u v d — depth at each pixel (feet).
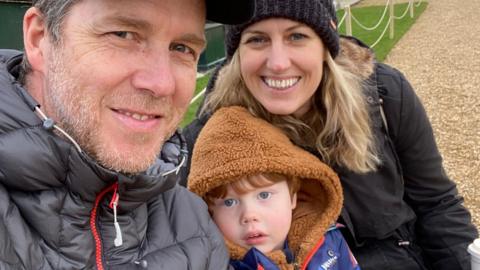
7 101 1.19
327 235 1.94
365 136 1.96
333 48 1.94
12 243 1.14
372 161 2.01
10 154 1.15
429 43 10.82
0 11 6.61
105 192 1.26
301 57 1.88
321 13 1.85
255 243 1.78
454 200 2.22
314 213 1.93
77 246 1.22
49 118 1.19
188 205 1.55
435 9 15.05
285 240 1.89
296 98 1.94
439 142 5.99
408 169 2.16
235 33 1.94
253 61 1.91
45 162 1.17
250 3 1.36
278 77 1.89
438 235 2.18
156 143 1.26
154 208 1.48
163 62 1.21
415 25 12.94
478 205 4.58
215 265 1.49
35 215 1.18
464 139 5.99
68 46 1.17
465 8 14.64
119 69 1.17
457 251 2.14
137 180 1.26
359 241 2.07
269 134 1.82
